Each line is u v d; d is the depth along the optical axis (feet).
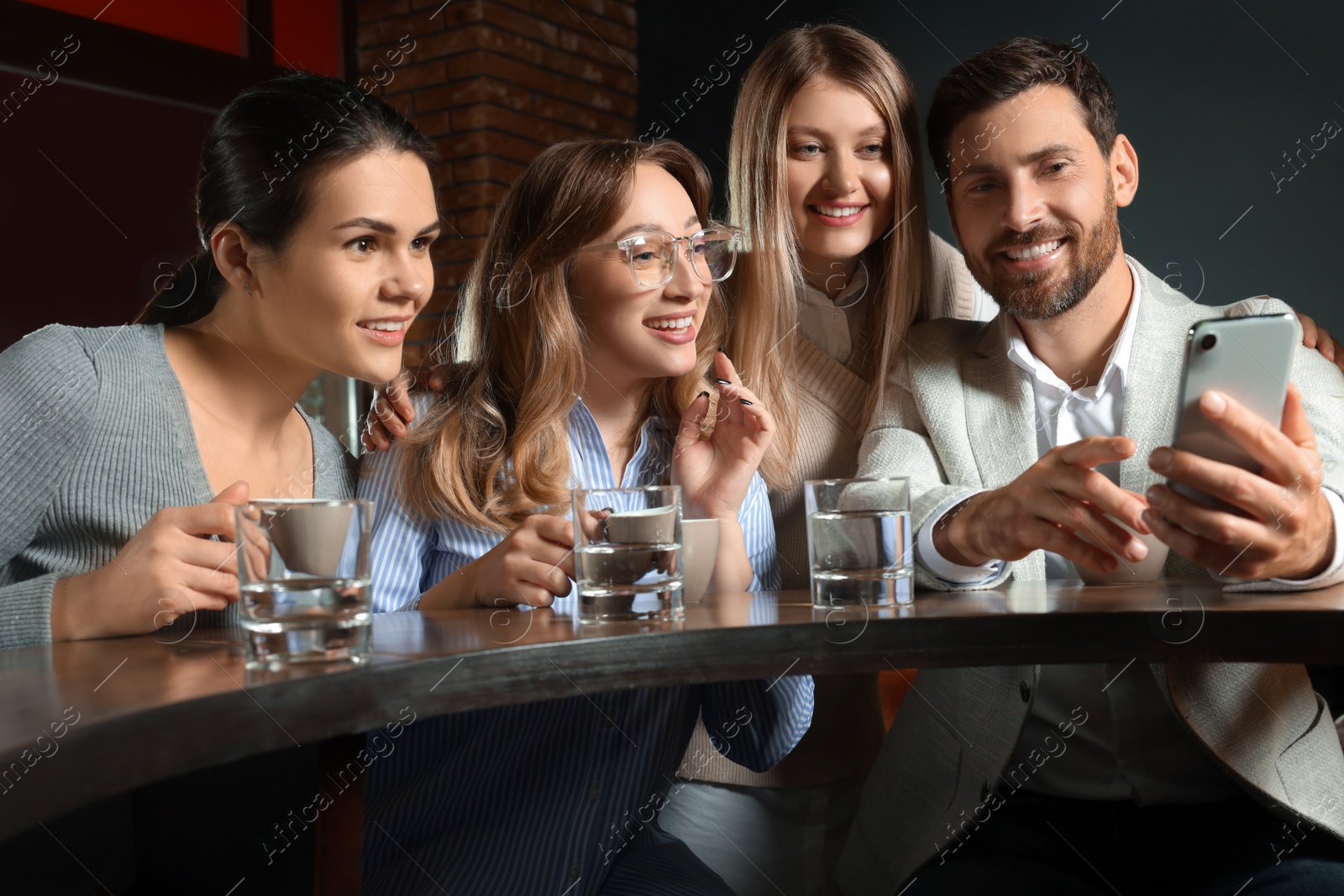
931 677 4.05
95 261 10.57
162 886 2.37
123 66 10.50
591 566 2.66
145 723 1.59
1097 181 4.18
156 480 3.54
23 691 1.80
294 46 12.07
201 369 3.78
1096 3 9.86
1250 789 3.28
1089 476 2.96
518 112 12.30
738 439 3.73
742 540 3.74
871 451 4.41
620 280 3.94
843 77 4.87
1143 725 3.85
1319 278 9.06
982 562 3.40
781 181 4.96
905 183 4.99
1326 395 3.82
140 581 2.66
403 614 3.03
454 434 3.89
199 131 11.25
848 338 5.25
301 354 3.66
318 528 2.02
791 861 4.86
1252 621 2.53
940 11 10.75
